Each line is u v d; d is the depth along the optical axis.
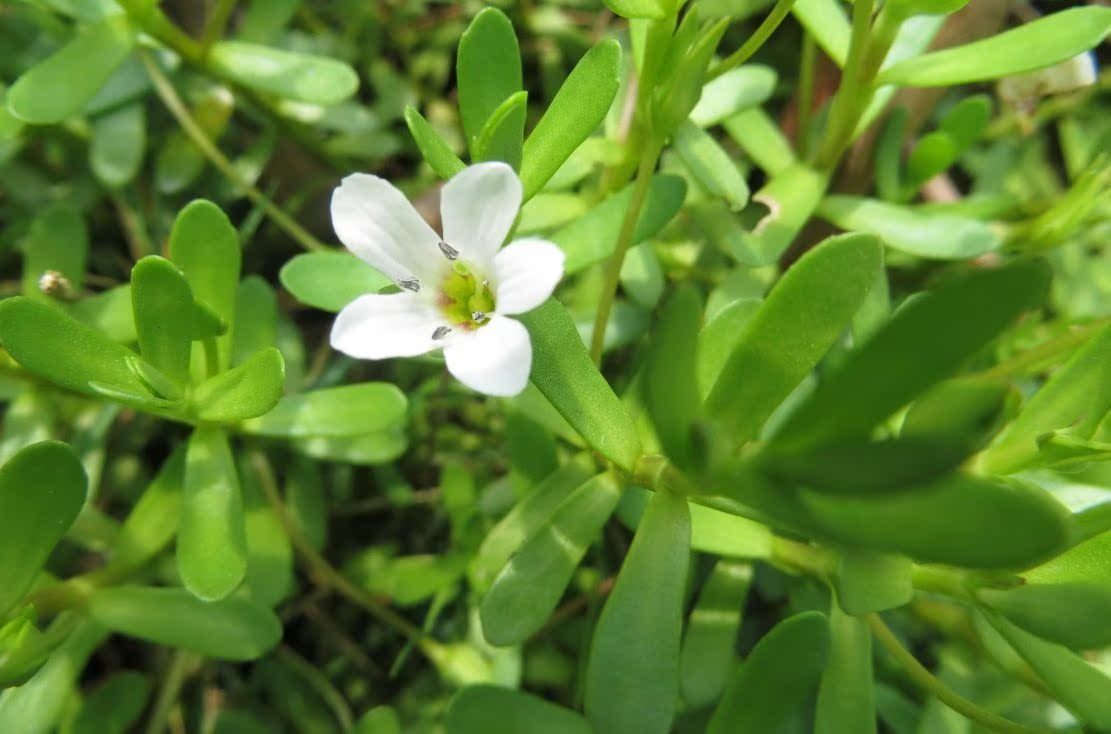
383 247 0.08
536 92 0.13
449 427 0.12
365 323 0.08
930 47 0.11
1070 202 0.10
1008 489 0.07
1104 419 0.09
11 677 0.09
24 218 0.12
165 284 0.08
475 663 0.10
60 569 0.11
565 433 0.09
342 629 0.11
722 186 0.09
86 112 0.11
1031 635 0.08
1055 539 0.07
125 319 0.10
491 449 0.12
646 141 0.10
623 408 0.08
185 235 0.09
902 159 0.12
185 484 0.09
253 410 0.08
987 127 0.12
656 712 0.08
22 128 0.10
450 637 0.11
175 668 0.10
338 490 0.11
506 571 0.08
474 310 0.08
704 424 0.07
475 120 0.09
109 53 0.10
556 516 0.09
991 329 0.06
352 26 0.13
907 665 0.09
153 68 0.11
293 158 0.12
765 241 0.10
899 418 0.09
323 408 0.09
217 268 0.09
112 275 0.12
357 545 0.12
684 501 0.08
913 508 0.07
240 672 0.11
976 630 0.09
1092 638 0.08
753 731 0.08
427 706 0.10
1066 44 0.09
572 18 0.13
